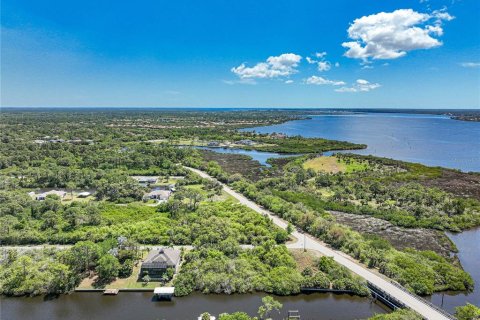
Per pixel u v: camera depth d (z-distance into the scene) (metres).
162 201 146.88
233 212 128.12
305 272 88.62
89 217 116.31
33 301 80.25
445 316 70.56
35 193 158.88
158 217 120.81
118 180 166.12
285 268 89.19
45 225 111.75
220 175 194.38
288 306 79.19
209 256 93.44
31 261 88.81
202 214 124.25
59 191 156.25
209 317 71.06
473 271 97.06
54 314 75.81
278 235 107.56
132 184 158.38
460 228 129.25
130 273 88.88
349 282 84.25
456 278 86.88
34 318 74.62
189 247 102.94
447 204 146.25
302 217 120.94
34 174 177.62
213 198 153.38
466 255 107.75
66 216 118.25
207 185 171.88
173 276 87.69
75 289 83.31
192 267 88.75
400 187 178.12
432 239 118.12
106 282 85.69
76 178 172.38
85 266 89.94
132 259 92.06
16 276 84.00
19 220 117.06
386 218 136.25
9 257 91.25
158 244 105.00
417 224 130.12
